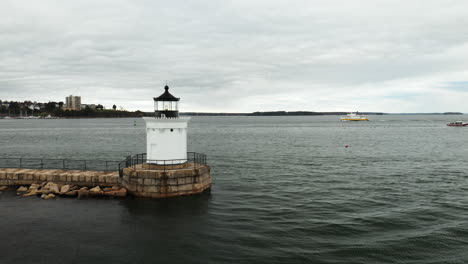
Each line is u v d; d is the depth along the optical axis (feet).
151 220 69.67
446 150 203.62
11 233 63.41
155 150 84.84
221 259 53.26
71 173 95.45
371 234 63.26
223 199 85.92
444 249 56.75
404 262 52.49
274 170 131.64
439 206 80.79
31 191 88.94
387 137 322.75
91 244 58.80
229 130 489.26
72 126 631.15
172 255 54.70
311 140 289.74
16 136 348.59
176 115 86.38
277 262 52.24
